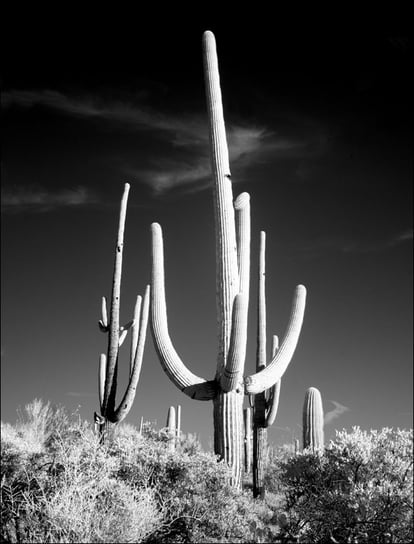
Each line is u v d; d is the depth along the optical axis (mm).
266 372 9695
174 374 9414
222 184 10109
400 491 6516
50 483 6926
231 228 9922
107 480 6672
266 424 13570
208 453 8391
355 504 6410
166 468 7562
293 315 10477
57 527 5816
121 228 12602
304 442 10141
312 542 6543
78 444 7863
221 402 9062
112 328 11992
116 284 12297
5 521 6582
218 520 6961
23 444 10492
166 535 6730
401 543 6301
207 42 11039
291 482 7348
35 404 14445
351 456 7074
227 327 9414
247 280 10539
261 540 6746
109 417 11445
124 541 5867
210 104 10641
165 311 9945
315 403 10227
